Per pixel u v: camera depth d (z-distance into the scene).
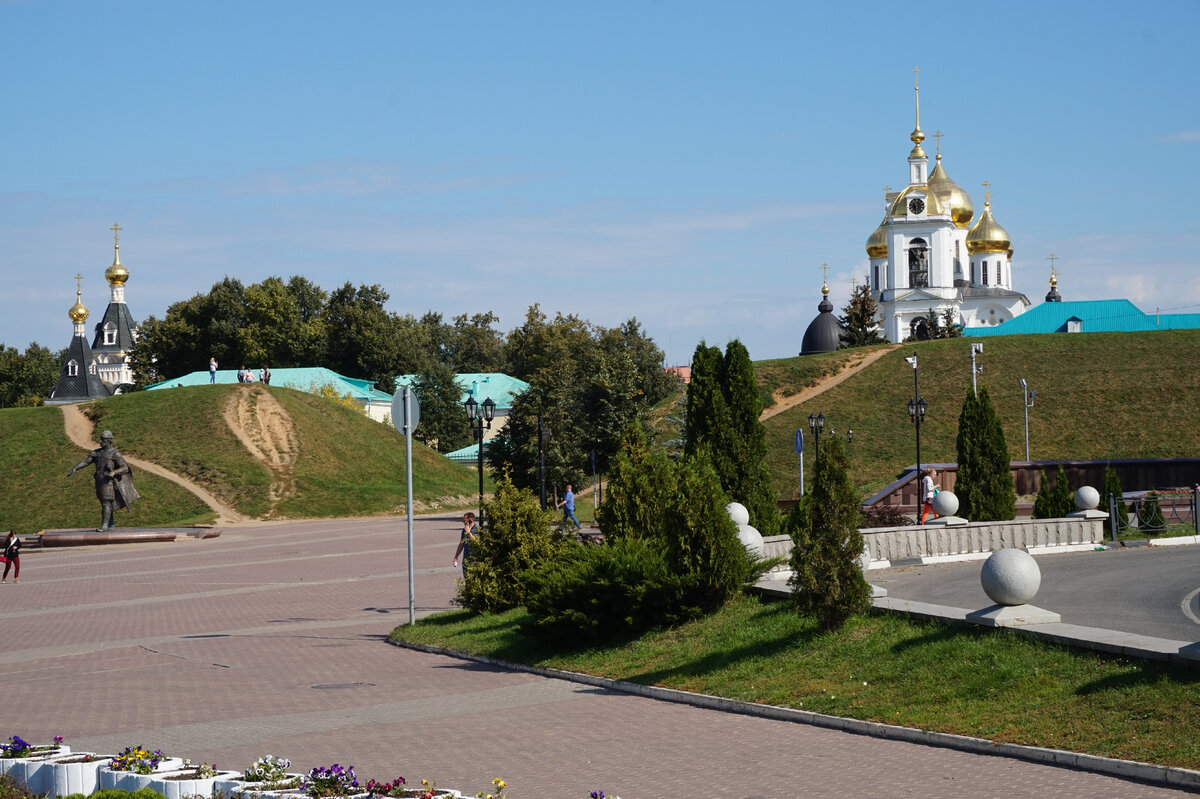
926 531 23.16
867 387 77.38
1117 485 30.88
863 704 11.26
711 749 10.34
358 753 10.74
